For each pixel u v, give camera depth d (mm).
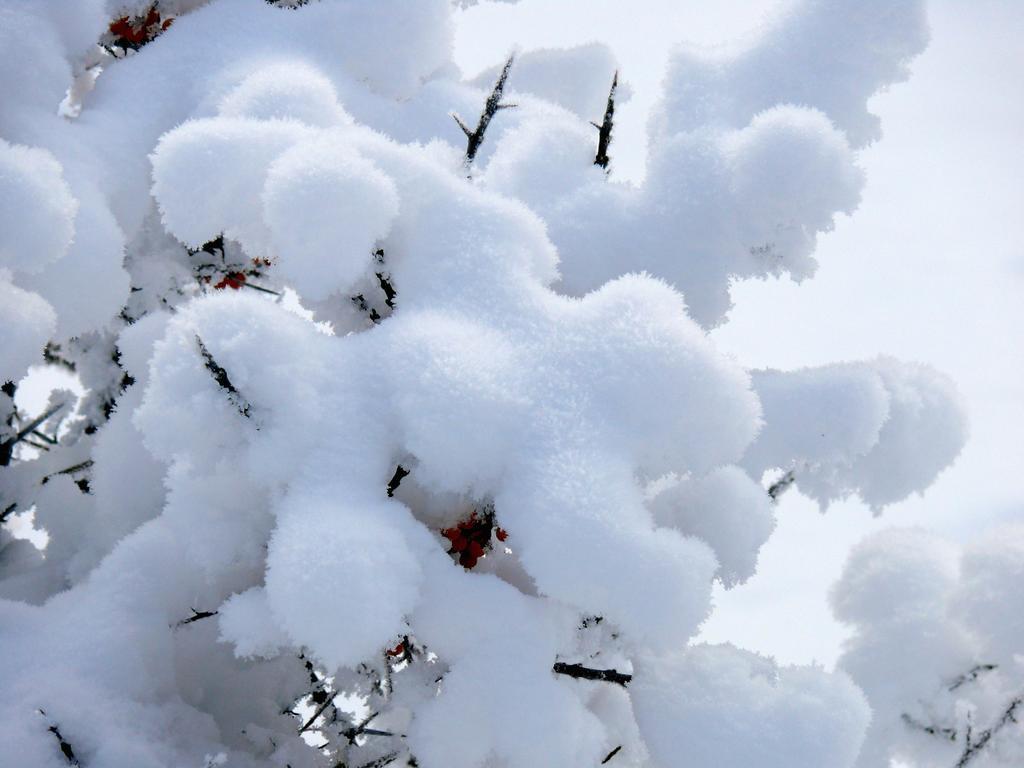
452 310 1792
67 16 2447
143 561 2049
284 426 1567
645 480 1696
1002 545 2957
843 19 2232
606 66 3027
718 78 2301
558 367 1672
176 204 1816
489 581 1615
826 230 2033
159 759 1833
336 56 2732
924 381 2414
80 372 3078
